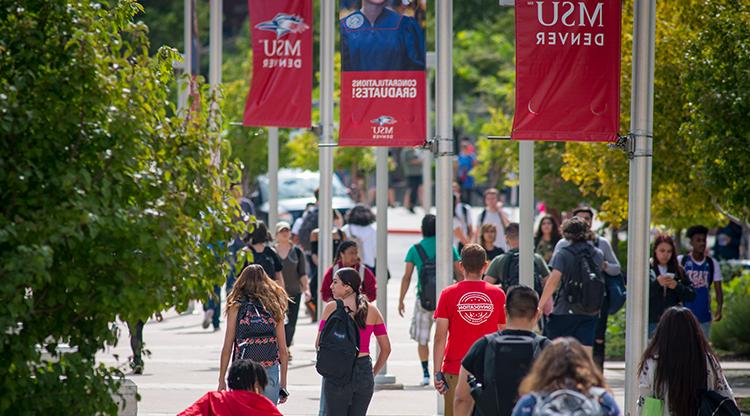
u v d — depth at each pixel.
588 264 33.09
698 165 39.25
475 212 115.50
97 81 17.22
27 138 17.00
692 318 19.39
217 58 51.91
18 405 17.16
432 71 103.81
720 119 32.34
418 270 37.81
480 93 123.81
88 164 17.28
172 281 17.55
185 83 19.23
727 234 71.44
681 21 42.19
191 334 51.53
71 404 17.42
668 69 42.34
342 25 33.06
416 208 133.38
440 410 32.34
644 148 26.53
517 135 26.81
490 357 18.59
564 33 26.73
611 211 48.44
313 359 44.19
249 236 40.06
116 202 17.03
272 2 40.28
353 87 33.12
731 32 32.84
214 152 18.84
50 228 16.17
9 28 17.23
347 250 36.59
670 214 50.38
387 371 40.75
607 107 26.77
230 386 20.50
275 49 40.34
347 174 127.19
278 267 40.50
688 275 38.59
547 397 14.52
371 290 37.16
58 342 18.06
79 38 16.98
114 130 17.22
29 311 16.66
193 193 18.23
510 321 19.02
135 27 18.47
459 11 129.75
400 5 32.94
